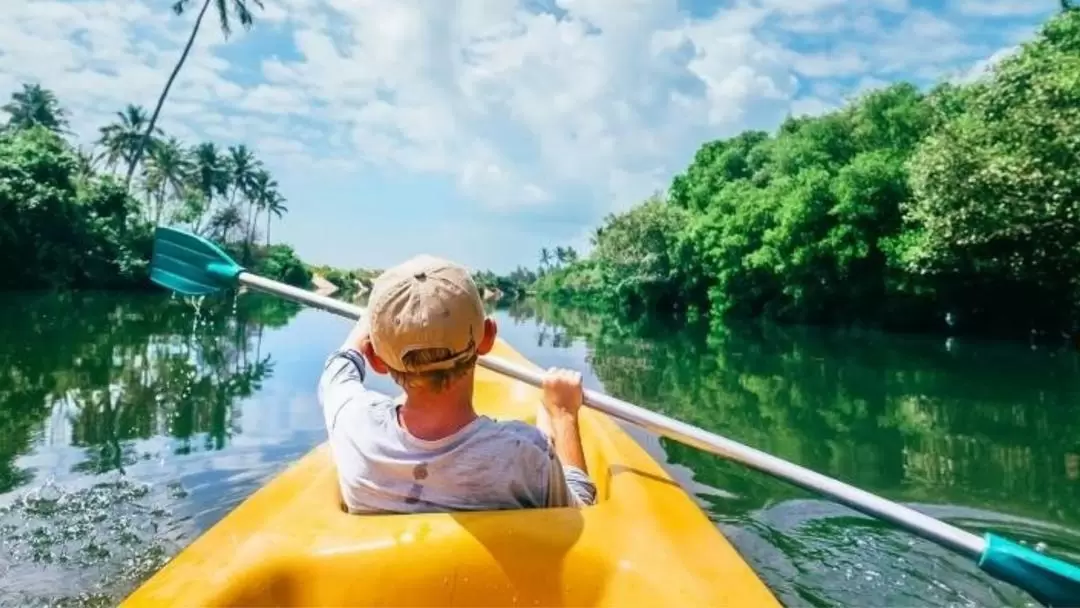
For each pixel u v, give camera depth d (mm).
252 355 8539
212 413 5086
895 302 17422
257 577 1205
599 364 9031
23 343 9414
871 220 17578
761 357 10320
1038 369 9141
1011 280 14719
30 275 25453
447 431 1293
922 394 6848
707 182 34031
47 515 3062
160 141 43594
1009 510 3414
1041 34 16172
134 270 27922
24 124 41625
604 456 2104
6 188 24312
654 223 31312
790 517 3080
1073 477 3928
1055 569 1513
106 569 2564
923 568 2588
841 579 2502
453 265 1247
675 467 3814
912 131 22969
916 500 3537
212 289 2670
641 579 1219
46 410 5160
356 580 1215
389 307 1203
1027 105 13531
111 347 9156
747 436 4855
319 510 1389
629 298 34156
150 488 3430
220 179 51250
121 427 4633
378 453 1322
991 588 2438
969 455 4418
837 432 5023
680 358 9961
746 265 21391
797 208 18766
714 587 1254
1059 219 13023
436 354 1206
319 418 4922
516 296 84375
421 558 1219
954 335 16203
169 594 1200
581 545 1255
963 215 13562
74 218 26562
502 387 3156
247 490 3412
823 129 24578
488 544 1231
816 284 19250
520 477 1320
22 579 2477
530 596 1226
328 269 65875
